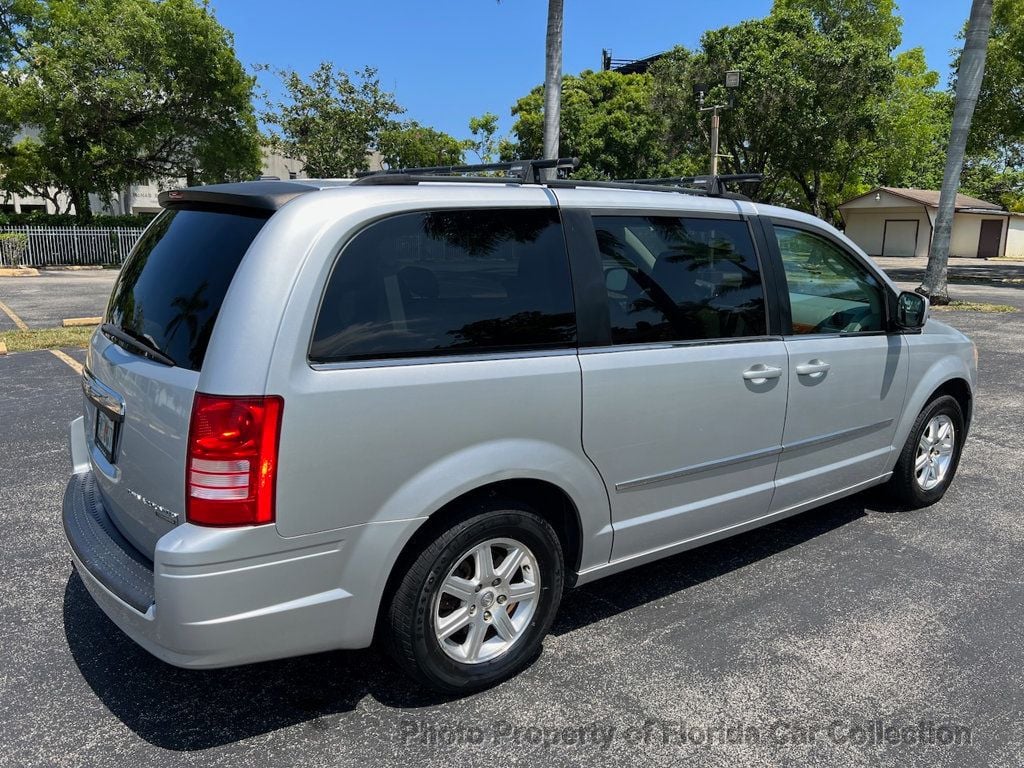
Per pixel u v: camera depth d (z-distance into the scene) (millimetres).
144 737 2689
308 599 2500
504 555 2975
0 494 4891
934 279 16422
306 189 2666
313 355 2436
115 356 2885
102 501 3125
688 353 3334
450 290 2730
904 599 3732
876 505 4992
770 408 3693
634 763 2590
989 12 14859
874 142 29203
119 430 2789
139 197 44344
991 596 3764
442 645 2824
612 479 3150
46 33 24906
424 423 2604
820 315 4016
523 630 3037
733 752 2650
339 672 3104
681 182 3938
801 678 3076
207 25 25547
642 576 3969
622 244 3207
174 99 26000
